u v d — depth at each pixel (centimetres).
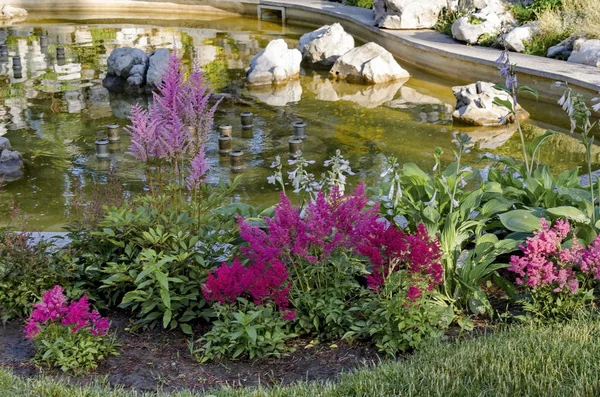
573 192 588
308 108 1357
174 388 431
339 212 500
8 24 2355
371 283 477
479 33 1689
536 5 1761
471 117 1230
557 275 479
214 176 976
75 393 399
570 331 438
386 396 379
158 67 1512
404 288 477
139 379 443
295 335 476
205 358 463
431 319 468
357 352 470
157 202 565
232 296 476
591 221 543
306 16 2341
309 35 1839
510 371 396
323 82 1595
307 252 491
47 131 1205
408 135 1169
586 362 393
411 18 1908
